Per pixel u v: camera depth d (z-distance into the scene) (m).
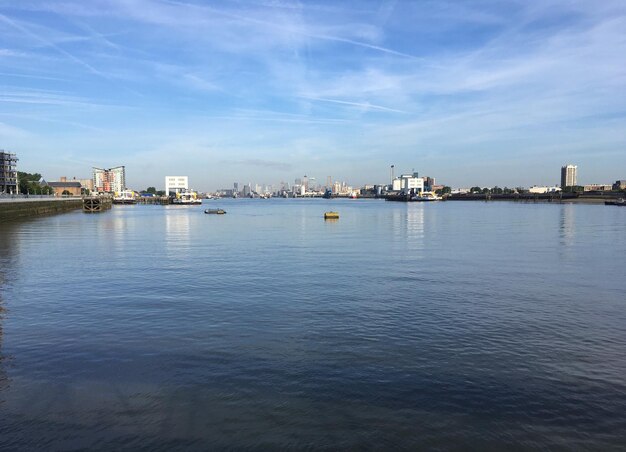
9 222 98.69
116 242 57.47
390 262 39.31
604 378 15.16
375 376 15.12
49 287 28.91
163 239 61.72
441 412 12.88
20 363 16.19
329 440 11.52
